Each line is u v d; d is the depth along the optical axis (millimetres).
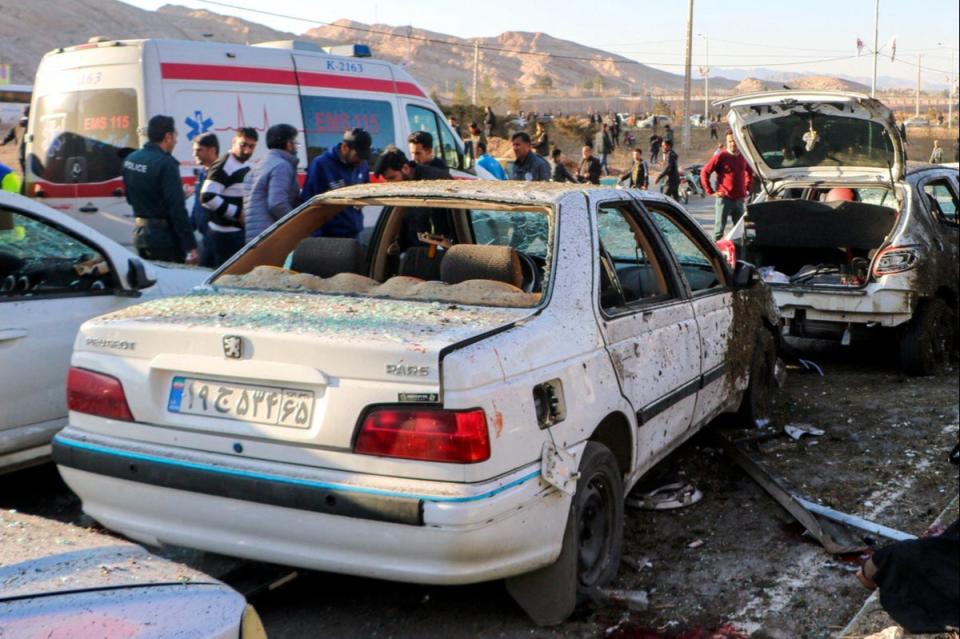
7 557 2402
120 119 9703
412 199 4543
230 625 2324
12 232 4926
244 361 3467
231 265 4570
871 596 4004
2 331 4723
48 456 4980
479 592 4121
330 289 4227
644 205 4867
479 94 121125
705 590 4184
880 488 5379
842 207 8133
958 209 8727
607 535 4117
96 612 2189
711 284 5527
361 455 3301
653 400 4406
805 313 7918
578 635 3766
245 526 3453
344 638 3766
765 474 5293
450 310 3795
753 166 8805
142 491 3623
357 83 11406
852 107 7812
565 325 3824
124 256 5340
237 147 8516
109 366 3730
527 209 4270
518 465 3406
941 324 8094
